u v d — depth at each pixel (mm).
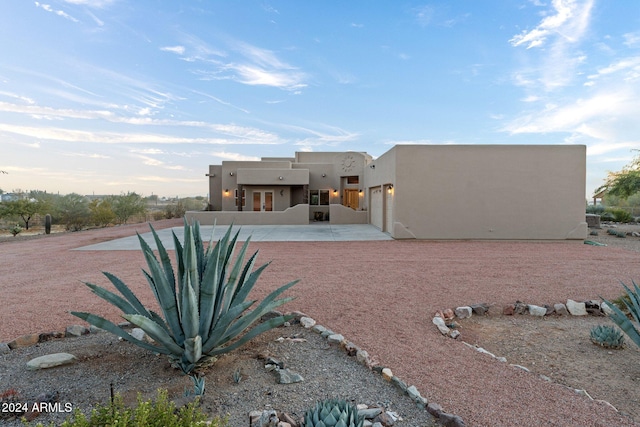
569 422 2451
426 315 5055
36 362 3096
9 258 9891
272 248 11750
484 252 10984
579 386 3275
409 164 13555
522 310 5441
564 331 4758
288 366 3250
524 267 8562
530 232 13438
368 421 2330
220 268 3125
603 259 9727
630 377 3461
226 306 3021
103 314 4883
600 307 5410
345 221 21141
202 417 1935
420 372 3242
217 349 2998
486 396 2807
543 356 3975
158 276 2646
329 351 3654
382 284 6844
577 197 13391
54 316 4797
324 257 10000
